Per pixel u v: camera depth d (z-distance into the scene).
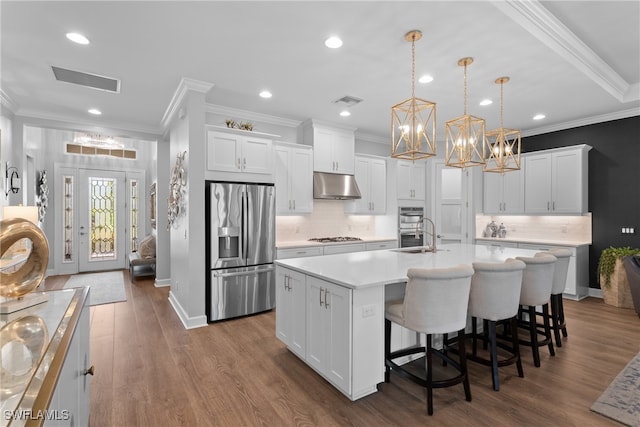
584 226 5.14
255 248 4.18
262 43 2.79
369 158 5.81
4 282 1.35
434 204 6.33
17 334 1.15
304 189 4.92
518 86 3.72
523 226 5.93
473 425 1.97
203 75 3.44
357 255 3.37
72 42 2.75
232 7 2.30
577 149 4.95
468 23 2.50
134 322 3.83
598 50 3.09
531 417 2.05
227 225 3.96
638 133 4.61
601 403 2.18
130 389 2.37
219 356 2.92
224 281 3.94
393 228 6.05
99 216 7.11
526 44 2.79
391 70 3.32
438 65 3.19
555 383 2.45
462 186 6.15
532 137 5.74
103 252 7.15
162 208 5.61
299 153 4.88
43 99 4.05
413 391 2.35
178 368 2.69
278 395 2.30
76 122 4.80
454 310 2.12
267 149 4.39
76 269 6.84
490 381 2.50
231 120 4.43
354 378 2.16
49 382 0.83
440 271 2.04
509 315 2.41
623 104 4.35
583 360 2.83
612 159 4.84
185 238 3.83
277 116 4.94
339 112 4.73
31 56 2.98
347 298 2.18
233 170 4.09
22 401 0.75
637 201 4.62
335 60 3.10
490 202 6.06
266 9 2.33
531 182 5.50
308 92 3.94
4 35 2.63
